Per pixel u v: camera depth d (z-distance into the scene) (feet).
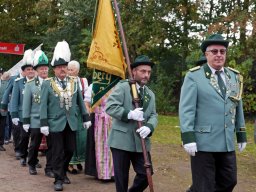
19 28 91.35
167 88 68.08
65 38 66.33
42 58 24.09
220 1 67.67
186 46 68.03
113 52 19.57
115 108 16.05
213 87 14.42
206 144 14.33
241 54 54.24
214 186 14.60
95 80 20.83
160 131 43.34
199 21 67.31
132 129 16.24
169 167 26.20
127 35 65.21
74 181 22.65
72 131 21.25
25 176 23.59
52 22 81.87
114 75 20.61
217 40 14.25
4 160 28.22
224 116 14.39
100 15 19.65
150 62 16.53
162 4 65.62
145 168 15.94
